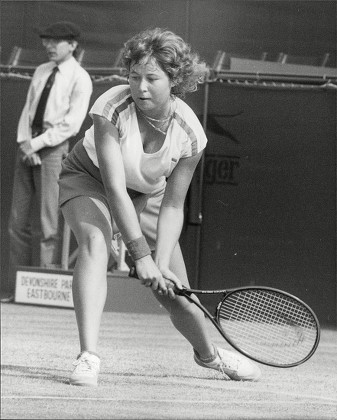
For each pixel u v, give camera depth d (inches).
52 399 189.9
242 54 446.6
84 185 216.7
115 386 213.2
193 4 448.8
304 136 436.1
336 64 438.9
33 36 475.8
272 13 443.5
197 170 442.9
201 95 441.4
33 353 275.9
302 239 438.3
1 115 484.7
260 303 227.3
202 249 446.6
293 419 181.3
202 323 227.1
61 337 322.0
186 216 443.8
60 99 437.7
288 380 242.8
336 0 436.8
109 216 216.2
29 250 466.3
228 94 442.6
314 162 435.8
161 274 207.2
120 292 420.2
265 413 186.7
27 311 405.7
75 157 219.9
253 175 442.9
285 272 440.8
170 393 207.3
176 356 283.9
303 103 435.5
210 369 254.8
